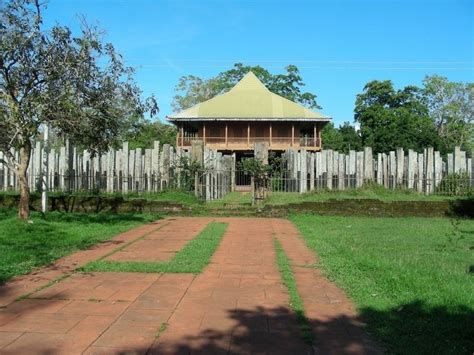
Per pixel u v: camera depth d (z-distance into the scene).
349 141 48.88
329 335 4.50
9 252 7.91
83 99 10.78
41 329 4.57
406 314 5.00
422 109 51.88
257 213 15.06
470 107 55.50
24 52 10.07
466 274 6.66
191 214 15.11
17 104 9.55
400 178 17.83
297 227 12.48
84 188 16.56
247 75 47.59
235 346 4.22
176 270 7.07
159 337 4.41
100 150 11.99
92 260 7.85
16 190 16.94
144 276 6.75
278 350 4.14
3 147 10.62
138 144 34.84
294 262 7.87
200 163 16.78
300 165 17.14
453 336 4.34
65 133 11.16
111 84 11.03
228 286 6.25
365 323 4.84
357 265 7.41
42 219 12.01
